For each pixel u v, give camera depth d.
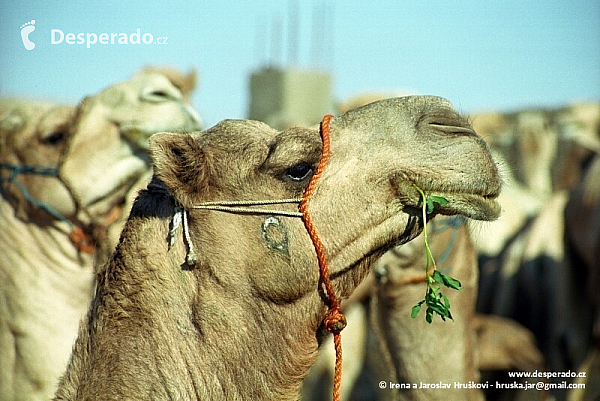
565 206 10.64
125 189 7.12
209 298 4.92
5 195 6.96
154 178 5.18
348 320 10.38
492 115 18.36
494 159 5.16
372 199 5.00
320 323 5.08
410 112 5.14
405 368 7.21
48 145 6.93
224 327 4.91
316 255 4.96
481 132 18.03
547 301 10.33
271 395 4.98
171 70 7.53
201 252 4.95
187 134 5.08
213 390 4.88
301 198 5.00
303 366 5.06
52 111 6.98
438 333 7.14
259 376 4.95
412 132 5.07
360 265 5.10
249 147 5.07
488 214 5.03
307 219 4.95
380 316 7.38
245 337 4.93
